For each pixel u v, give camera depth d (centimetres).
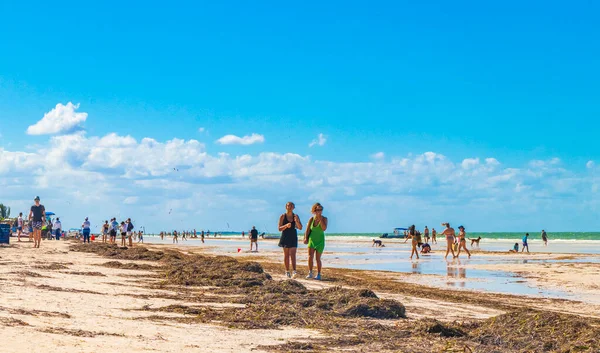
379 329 830
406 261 3222
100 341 615
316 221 1747
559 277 2181
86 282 1236
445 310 1191
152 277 1467
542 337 782
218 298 1098
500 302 1435
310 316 913
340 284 1656
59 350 543
